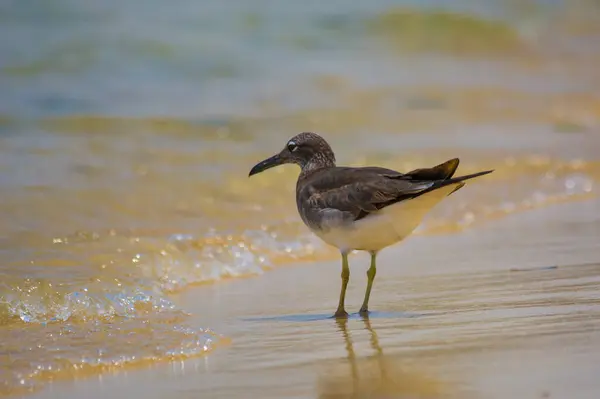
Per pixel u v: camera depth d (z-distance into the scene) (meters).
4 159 18.41
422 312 10.46
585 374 8.03
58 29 31.03
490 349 8.85
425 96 26.70
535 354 8.62
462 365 8.41
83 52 28.92
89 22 31.88
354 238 10.59
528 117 24.61
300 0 35.81
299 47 31.55
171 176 17.42
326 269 13.12
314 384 8.19
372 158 19.17
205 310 10.95
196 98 25.05
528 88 28.62
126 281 11.44
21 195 15.63
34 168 17.72
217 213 15.16
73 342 9.33
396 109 24.92
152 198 15.88
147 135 21.09
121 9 33.72
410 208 10.18
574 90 28.50
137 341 9.40
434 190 9.88
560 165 19.20
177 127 21.92
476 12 36.72
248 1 35.59
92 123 22.08
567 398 7.49
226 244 13.34
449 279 11.97
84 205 15.23
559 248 13.41
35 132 21.09
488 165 19.03
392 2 36.25
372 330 9.81
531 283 11.45
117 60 28.44
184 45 30.14
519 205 16.62
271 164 12.26
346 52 31.44
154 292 11.37
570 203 16.83
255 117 23.14
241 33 31.91
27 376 8.48
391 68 30.08
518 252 13.29
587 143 21.48
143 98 24.81
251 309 10.98
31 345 9.22
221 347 9.38
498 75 30.44
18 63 27.62
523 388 7.75
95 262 12.17
